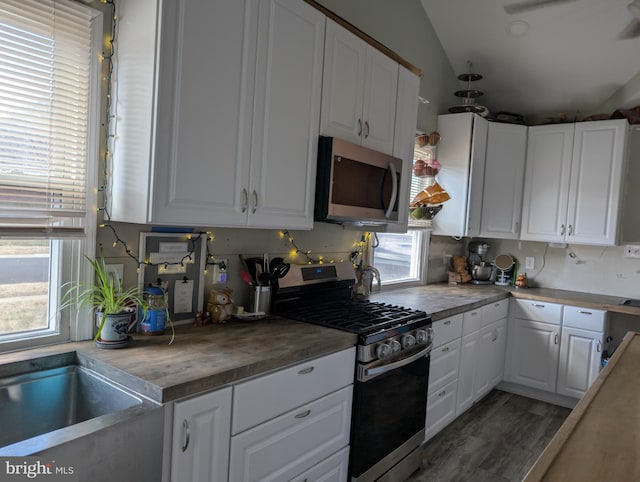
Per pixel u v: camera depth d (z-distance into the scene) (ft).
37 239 4.95
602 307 10.94
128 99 5.13
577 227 12.03
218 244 6.86
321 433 6.03
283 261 7.94
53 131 5.05
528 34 10.92
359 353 6.51
